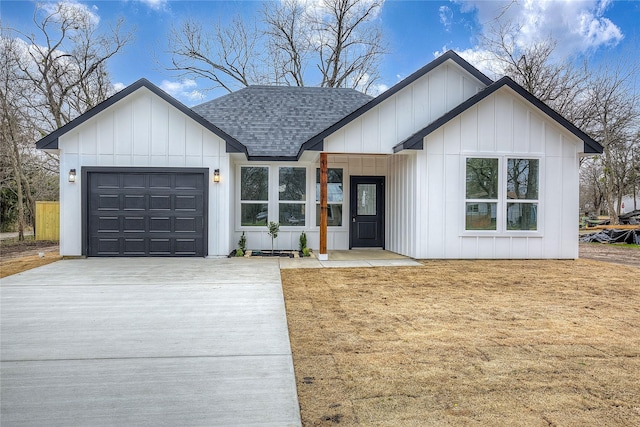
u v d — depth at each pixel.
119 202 10.08
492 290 6.62
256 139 11.81
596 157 24.59
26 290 6.46
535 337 4.25
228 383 3.17
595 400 2.86
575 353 3.79
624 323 4.79
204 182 10.27
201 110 13.06
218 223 10.35
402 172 10.90
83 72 20.47
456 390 3.01
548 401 2.84
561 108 22.50
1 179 17.61
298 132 12.27
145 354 3.79
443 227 10.01
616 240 17.03
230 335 4.34
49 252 11.59
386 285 6.99
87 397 2.93
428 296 6.19
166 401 2.87
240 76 26.78
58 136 9.75
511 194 10.16
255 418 2.64
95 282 7.11
